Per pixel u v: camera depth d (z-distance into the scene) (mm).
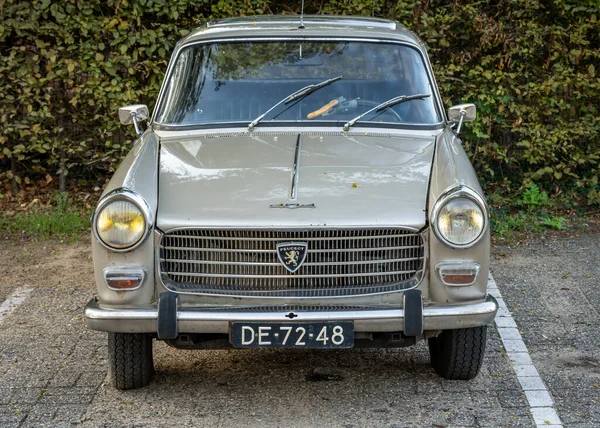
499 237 8195
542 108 8922
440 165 4484
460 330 4586
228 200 4199
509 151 9195
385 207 4160
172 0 8391
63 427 4309
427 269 4172
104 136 8789
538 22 8828
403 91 5305
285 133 5004
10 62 8305
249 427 4293
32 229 8250
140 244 4078
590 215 8930
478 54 8773
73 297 6551
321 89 5270
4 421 4387
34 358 5289
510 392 4688
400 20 8586
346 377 4941
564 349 5402
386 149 4766
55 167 9289
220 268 4160
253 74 5371
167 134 5137
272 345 4055
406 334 4082
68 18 8305
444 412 4434
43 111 8477
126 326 4137
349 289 4137
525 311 6176
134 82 8586
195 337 4281
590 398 4609
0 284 6883
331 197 4211
